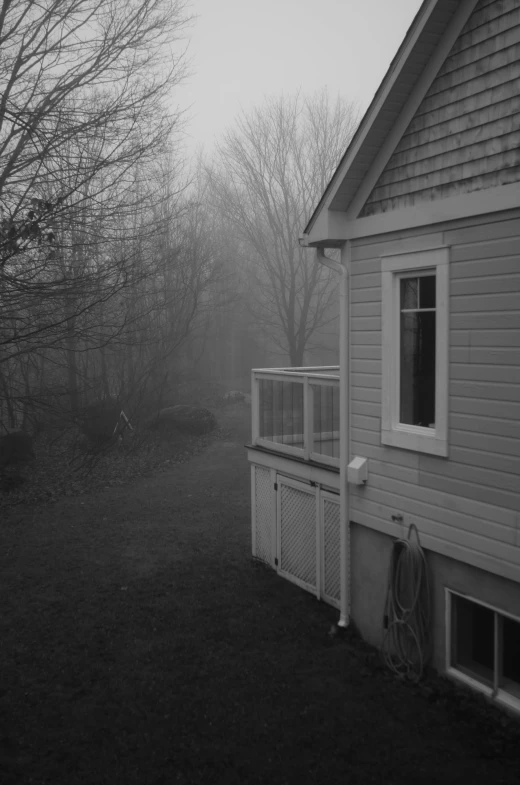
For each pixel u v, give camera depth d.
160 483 18.17
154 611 9.38
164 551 12.28
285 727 6.33
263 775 5.61
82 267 12.07
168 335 24.88
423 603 6.96
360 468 7.76
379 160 7.37
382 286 7.45
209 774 5.65
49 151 10.90
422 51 6.54
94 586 10.51
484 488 6.19
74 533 13.62
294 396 10.22
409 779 5.45
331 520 9.23
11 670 7.67
